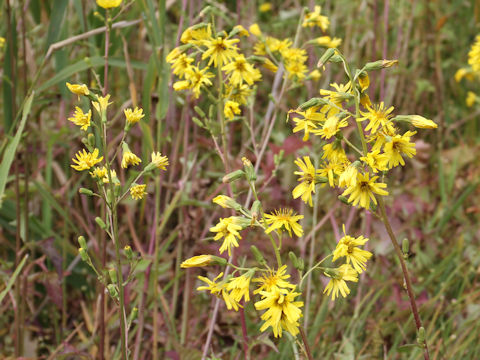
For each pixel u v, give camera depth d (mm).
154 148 2699
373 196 1507
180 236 2641
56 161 3244
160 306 2699
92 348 2549
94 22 2520
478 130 4109
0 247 2924
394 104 3871
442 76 4066
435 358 2266
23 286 2393
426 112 3941
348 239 1561
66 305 2852
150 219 2914
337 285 1575
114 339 2672
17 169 2330
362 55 3820
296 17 3729
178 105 3186
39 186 2492
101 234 2541
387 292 2787
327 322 2518
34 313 2705
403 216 3176
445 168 3576
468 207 3465
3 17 2826
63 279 2604
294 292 1530
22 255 2686
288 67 2473
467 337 2553
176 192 2629
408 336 2609
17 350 2391
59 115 3105
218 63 2004
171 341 2551
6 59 2406
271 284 1533
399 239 2947
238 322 2666
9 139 2387
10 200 2688
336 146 1599
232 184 2148
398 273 2830
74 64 2412
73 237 2988
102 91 2238
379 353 2588
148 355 2654
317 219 3174
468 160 3545
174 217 2996
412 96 3898
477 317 2578
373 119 1541
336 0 3717
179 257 2633
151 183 2863
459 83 4172
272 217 1632
